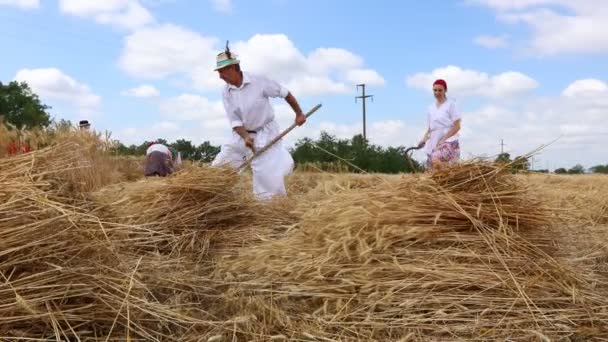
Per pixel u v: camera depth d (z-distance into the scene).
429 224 3.76
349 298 3.32
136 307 2.94
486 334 2.93
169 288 3.67
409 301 3.19
